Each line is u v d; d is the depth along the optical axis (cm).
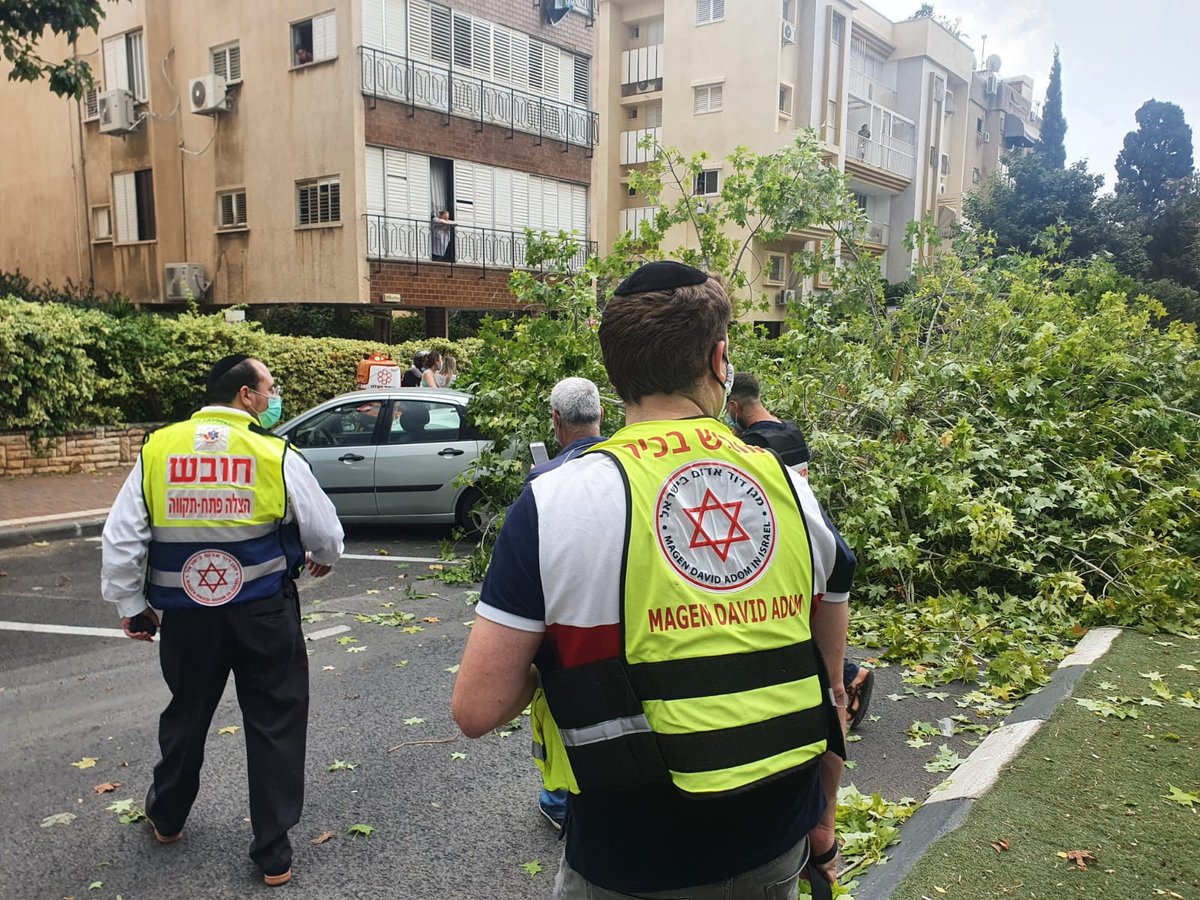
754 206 816
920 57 3225
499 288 2038
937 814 341
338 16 1725
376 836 357
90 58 2191
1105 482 671
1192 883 288
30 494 1050
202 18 1962
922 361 784
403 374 1580
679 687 135
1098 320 899
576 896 150
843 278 873
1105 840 314
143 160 2089
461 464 866
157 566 322
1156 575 578
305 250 1842
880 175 3038
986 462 668
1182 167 4378
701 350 154
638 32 2908
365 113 1747
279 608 327
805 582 150
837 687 164
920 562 641
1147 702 434
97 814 375
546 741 151
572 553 135
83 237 2280
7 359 1115
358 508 886
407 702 493
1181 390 854
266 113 1872
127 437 1254
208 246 2031
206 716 333
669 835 137
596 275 754
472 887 324
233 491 318
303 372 1468
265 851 322
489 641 139
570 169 2209
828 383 766
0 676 535
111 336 1246
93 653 577
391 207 1816
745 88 2592
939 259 938
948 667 517
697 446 148
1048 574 614
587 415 390
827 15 2684
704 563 140
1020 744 393
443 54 1881
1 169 2494
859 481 659
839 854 322
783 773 140
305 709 337
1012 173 2756
